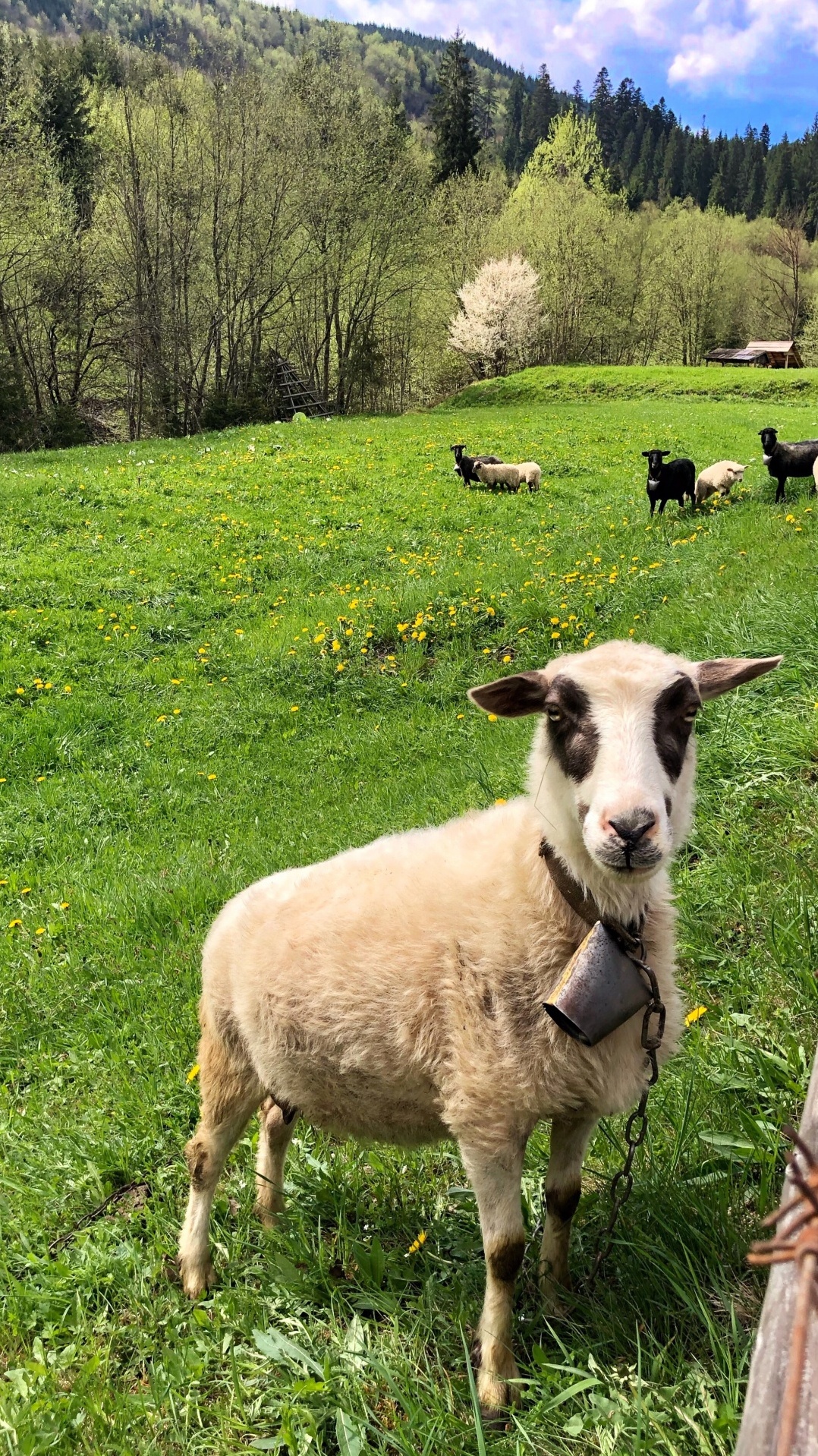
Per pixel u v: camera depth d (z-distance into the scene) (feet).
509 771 24.89
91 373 164.25
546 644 37.58
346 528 59.88
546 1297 9.82
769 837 16.53
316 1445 8.84
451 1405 8.68
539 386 154.40
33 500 63.16
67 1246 12.50
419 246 160.86
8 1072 16.92
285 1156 12.87
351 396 170.50
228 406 144.97
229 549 55.57
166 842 28.12
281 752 34.01
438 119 270.26
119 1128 14.44
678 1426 7.77
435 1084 9.68
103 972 19.69
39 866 27.07
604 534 51.78
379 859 11.16
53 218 138.51
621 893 9.05
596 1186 11.05
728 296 264.93
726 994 13.38
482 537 55.88
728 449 83.66
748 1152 10.22
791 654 22.50
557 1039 8.94
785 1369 3.86
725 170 511.81
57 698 38.45
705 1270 9.14
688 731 9.44
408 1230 11.40
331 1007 10.09
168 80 151.74
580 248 206.69
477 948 9.39
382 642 41.47
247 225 144.66
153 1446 9.07
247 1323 10.40
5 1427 9.48
